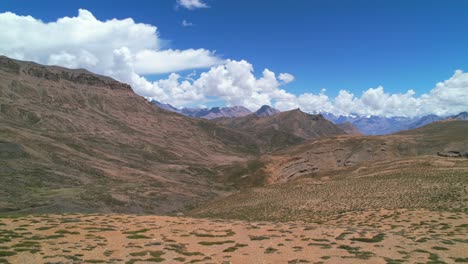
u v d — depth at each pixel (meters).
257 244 36.88
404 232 45.62
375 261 30.78
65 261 28.81
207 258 31.20
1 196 149.88
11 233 38.47
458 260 31.62
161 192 198.62
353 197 81.19
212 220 54.03
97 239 37.44
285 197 94.31
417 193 75.38
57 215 54.22
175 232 42.56
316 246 36.12
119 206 160.62
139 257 30.95
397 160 156.50
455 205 62.47
